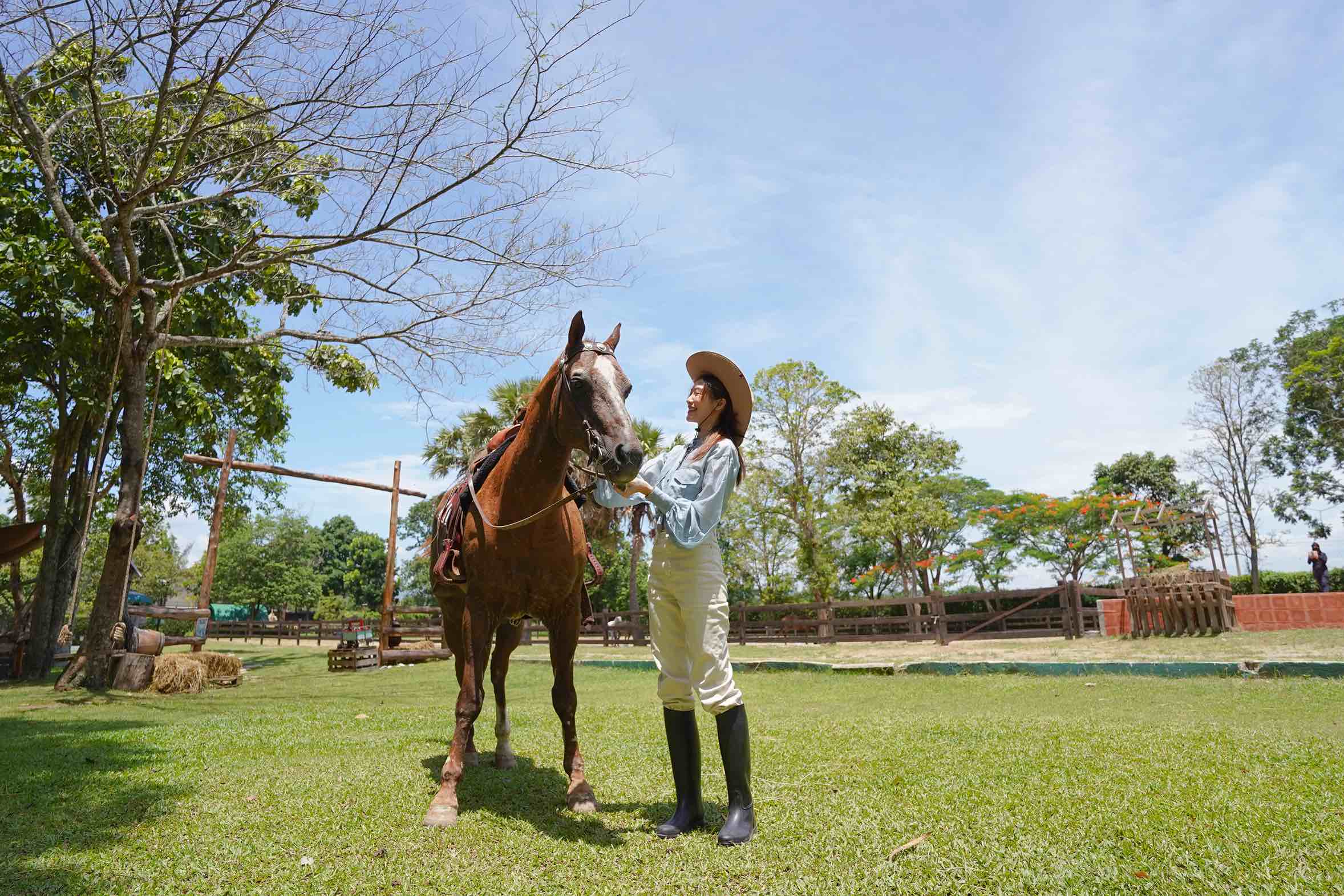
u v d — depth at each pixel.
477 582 3.61
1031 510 24.89
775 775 3.86
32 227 12.91
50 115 10.75
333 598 54.03
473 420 22.50
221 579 50.22
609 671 12.77
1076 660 9.83
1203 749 3.98
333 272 9.68
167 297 12.60
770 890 2.30
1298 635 11.16
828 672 10.81
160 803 3.46
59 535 14.38
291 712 7.44
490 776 4.06
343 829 3.07
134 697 9.56
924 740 4.63
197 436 19.06
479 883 2.45
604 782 3.90
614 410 3.04
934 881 2.29
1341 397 32.72
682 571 3.08
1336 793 3.03
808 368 28.48
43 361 13.41
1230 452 35.22
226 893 2.40
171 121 10.51
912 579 32.50
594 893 2.34
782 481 28.42
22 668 13.62
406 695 9.72
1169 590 12.69
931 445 31.36
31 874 2.56
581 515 4.07
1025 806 3.01
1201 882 2.18
